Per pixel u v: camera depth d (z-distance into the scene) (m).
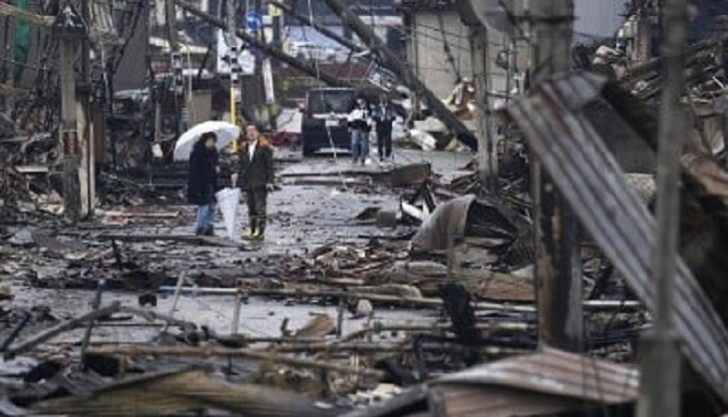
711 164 23.09
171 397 22.52
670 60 13.98
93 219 69.25
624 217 20.42
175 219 71.06
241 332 34.31
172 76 110.25
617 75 55.12
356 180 96.69
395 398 20.66
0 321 35.75
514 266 44.75
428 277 40.88
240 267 48.34
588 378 20.06
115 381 23.30
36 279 44.72
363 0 136.75
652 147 22.92
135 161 92.88
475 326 28.58
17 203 71.44
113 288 43.41
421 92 95.56
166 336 29.88
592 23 105.62
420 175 86.00
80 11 76.12
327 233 63.00
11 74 88.62
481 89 63.75
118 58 98.50
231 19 104.56
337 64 156.88
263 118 151.38
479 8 29.50
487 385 20.19
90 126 70.25
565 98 21.19
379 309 38.38
